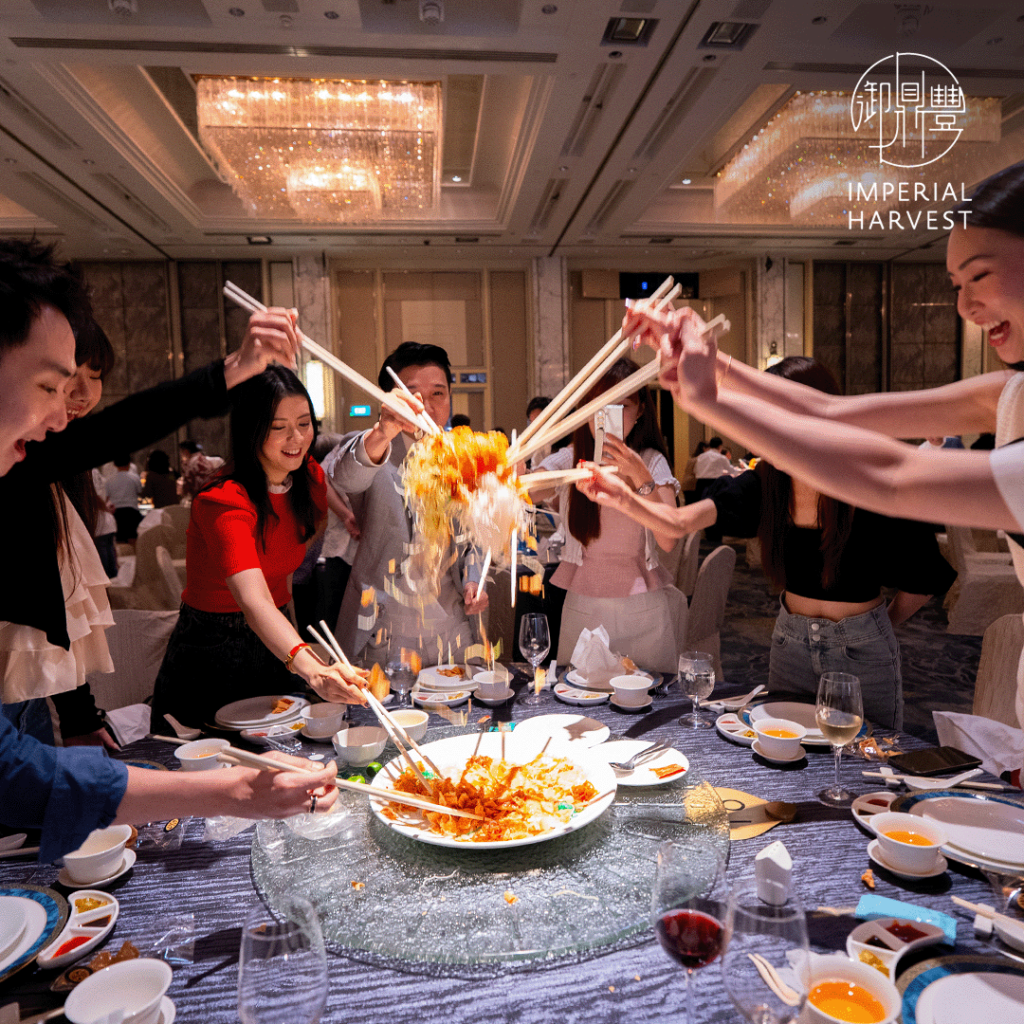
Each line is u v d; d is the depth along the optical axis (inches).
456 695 72.7
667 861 34.4
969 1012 31.6
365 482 83.4
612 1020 32.6
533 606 133.7
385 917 39.8
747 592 270.4
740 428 38.6
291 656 62.9
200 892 43.1
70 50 211.8
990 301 44.1
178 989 34.9
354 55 217.3
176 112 284.4
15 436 38.1
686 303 474.3
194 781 39.1
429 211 377.7
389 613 84.5
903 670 176.7
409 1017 33.1
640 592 92.0
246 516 72.4
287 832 49.3
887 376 473.7
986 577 197.9
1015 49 227.3
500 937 37.9
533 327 448.8
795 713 66.4
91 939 37.9
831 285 469.4
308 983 29.3
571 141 284.7
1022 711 59.2
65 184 308.0
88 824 37.7
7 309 35.2
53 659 61.4
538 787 51.3
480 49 215.9
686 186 384.8
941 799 49.6
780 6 199.3
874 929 37.1
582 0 195.0
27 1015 33.7
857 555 77.4
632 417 92.6
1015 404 48.7
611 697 72.5
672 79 234.7
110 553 265.4
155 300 436.5
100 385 58.8
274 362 55.7
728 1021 32.0
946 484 32.7
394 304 457.7
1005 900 39.4
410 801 47.2
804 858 44.9
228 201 367.6
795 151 285.3
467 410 464.1
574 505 91.5
